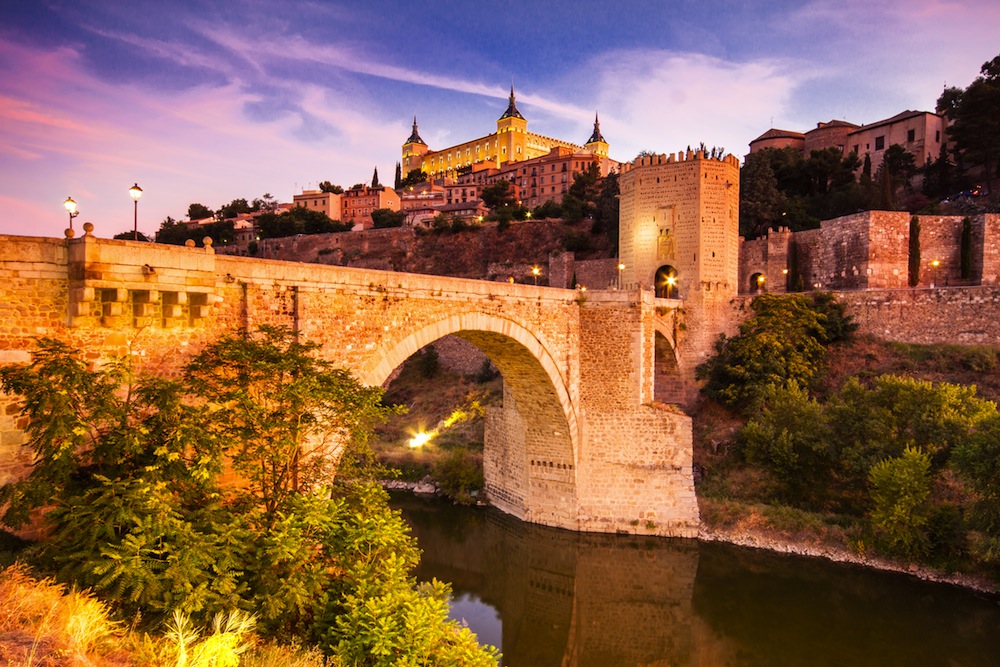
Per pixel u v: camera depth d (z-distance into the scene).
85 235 15.03
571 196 111.38
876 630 28.20
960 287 48.34
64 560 11.56
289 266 20.47
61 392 12.42
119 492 12.30
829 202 79.31
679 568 33.47
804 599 30.55
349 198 151.38
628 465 36.84
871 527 32.91
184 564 11.70
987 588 29.22
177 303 16.77
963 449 28.53
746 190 75.88
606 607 31.81
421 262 109.44
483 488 44.44
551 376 34.94
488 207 134.00
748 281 68.75
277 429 15.48
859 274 59.38
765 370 47.03
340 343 22.31
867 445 34.81
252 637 12.75
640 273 64.56
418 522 41.38
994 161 77.19
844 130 98.06
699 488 40.03
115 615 11.09
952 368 45.53
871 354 49.09
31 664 8.41
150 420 13.78
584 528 36.91
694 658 27.42
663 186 63.03
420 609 14.62
